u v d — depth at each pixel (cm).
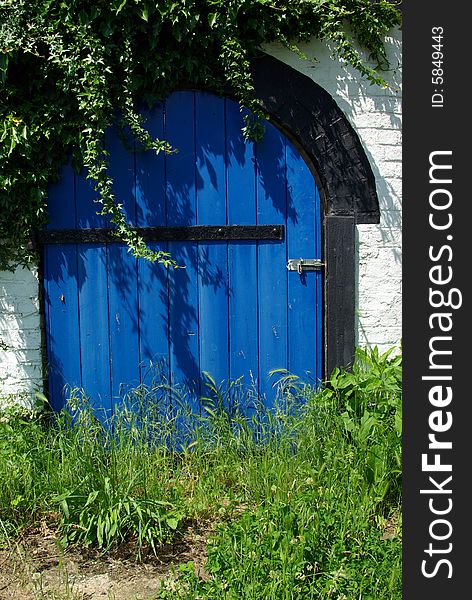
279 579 288
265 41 439
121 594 318
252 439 433
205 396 460
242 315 458
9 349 448
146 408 449
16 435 403
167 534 359
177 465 432
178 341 456
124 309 453
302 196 455
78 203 445
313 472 386
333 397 436
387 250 461
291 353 461
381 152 457
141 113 443
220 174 449
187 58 425
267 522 325
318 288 459
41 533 368
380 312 464
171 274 453
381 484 377
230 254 454
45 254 448
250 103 432
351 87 451
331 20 429
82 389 455
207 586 292
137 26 416
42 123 419
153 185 447
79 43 407
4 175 420
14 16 402
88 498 354
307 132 449
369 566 299
